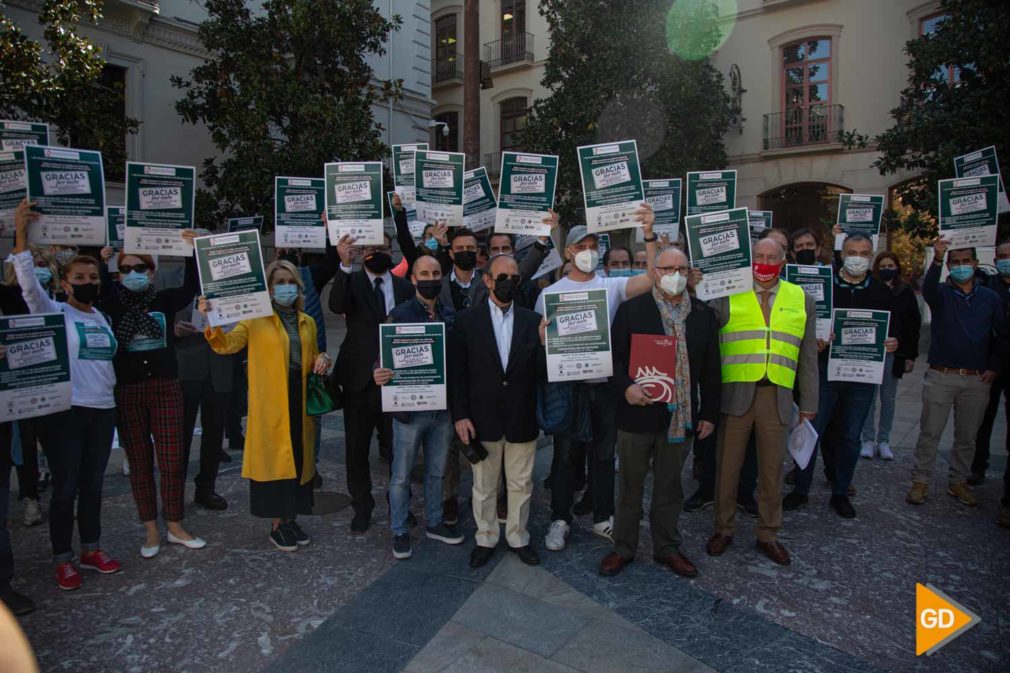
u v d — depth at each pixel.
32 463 4.80
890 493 5.51
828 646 3.28
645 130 15.79
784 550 4.23
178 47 15.03
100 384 3.94
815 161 18.33
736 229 4.09
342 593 3.81
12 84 9.45
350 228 4.71
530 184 4.75
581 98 15.63
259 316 4.04
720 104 16.50
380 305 4.79
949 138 11.51
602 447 4.49
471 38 9.26
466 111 9.38
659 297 4.04
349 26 13.50
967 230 5.30
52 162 3.91
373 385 4.59
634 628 3.42
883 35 17.25
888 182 17.39
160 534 4.64
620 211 4.30
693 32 15.30
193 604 3.68
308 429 4.41
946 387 5.12
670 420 3.91
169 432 4.30
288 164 12.70
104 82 14.07
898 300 6.30
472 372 4.10
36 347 3.55
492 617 3.53
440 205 5.09
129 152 14.37
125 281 4.10
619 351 4.06
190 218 4.16
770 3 18.45
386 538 4.60
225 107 12.93
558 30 16.30
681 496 4.05
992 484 5.82
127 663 3.13
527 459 4.18
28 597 3.73
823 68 18.22
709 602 3.71
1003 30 10.60
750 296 4.19
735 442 4.21
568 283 4.59
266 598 3.75
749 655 3.19
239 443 6.80
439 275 4.32
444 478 4.85
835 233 6.27
